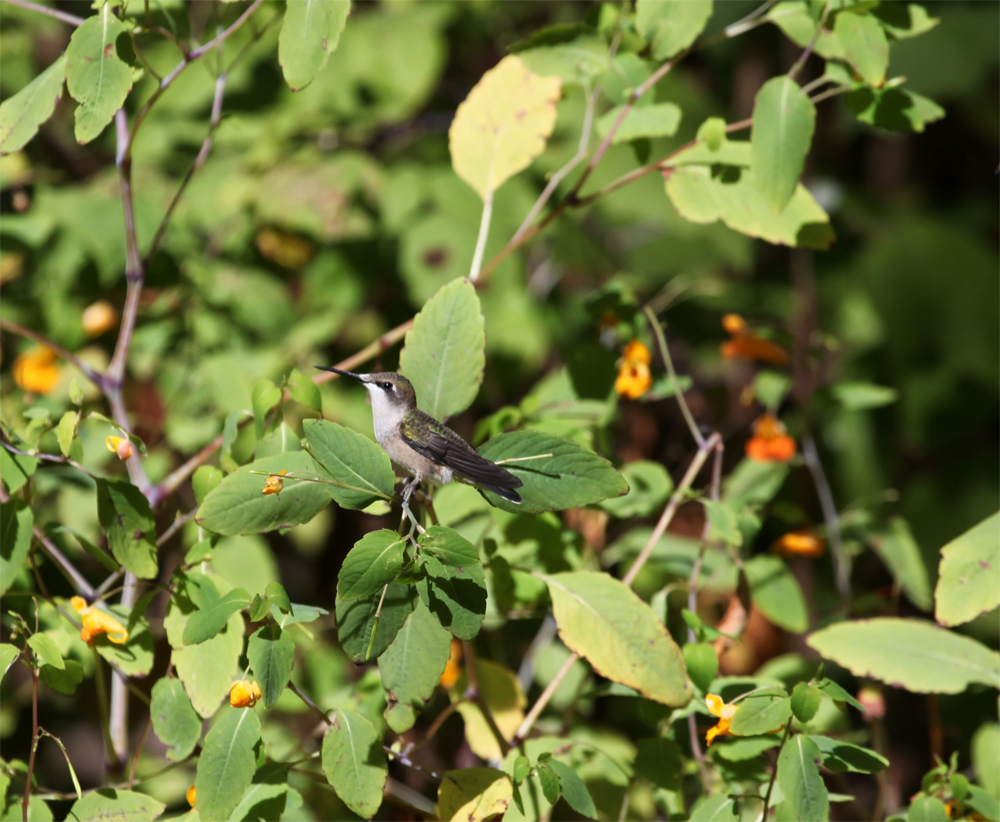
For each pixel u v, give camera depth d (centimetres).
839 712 624
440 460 612
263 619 609
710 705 611
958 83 827
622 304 626
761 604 624
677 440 715
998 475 838
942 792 615
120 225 639
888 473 841
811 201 621
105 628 612
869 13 618
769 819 616
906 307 848
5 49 645
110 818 611
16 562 612
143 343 640
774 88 616
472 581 608
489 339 649
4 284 642
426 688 610
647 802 623
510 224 655
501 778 612
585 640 614
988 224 900
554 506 610
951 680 618
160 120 654
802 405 635
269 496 610
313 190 648
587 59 623
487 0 756
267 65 678
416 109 712
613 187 623
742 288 835
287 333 647
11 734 640
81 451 612
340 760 611
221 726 610
